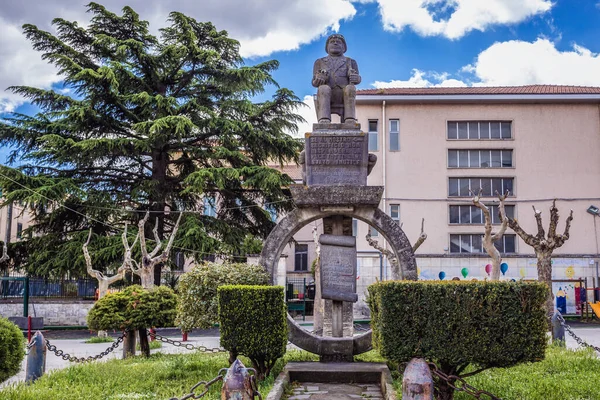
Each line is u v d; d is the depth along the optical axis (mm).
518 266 30250
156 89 28594
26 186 24375
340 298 11094
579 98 32250
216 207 35594
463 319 6949
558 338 14711
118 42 26531
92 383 9562
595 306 26844
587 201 32156
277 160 32188
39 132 26312
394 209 32062
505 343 6895
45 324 26422
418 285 7117
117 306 13211
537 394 8164
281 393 8258
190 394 6270
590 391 8438
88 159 25891
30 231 27484
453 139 32594
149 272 20156
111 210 26125
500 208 20969
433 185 32219
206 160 27766
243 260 27688
